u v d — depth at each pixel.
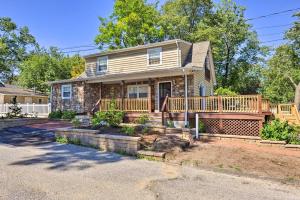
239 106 12.94
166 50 18.23
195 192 5.55
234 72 32.41
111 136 9.98
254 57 33.47
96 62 21.89
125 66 20.16
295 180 6.40
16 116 18.75
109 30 30.70
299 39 26.03
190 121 14.32
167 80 17.44
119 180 6.29
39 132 13.91
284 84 31.11
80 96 21.34
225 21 30.67
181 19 30.91
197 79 17.17
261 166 7.57
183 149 9.64
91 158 8.67
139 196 5.22
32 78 35.38
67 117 19.75
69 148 10.31
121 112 14.75
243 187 5.99
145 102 15.84
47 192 5.32
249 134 12.69
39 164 7.66
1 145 10.75
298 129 12.25
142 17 30.48
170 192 5.51
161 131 12.37
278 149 9.91
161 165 7.95
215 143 11.01
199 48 19.08
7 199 4.88
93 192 5.40
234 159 8.29
